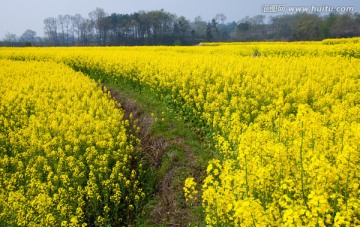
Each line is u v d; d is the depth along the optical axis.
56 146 10.12
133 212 8.49
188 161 9.86
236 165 7.26
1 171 9.08
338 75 14.76
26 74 21.08
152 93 15.70
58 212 7.72
